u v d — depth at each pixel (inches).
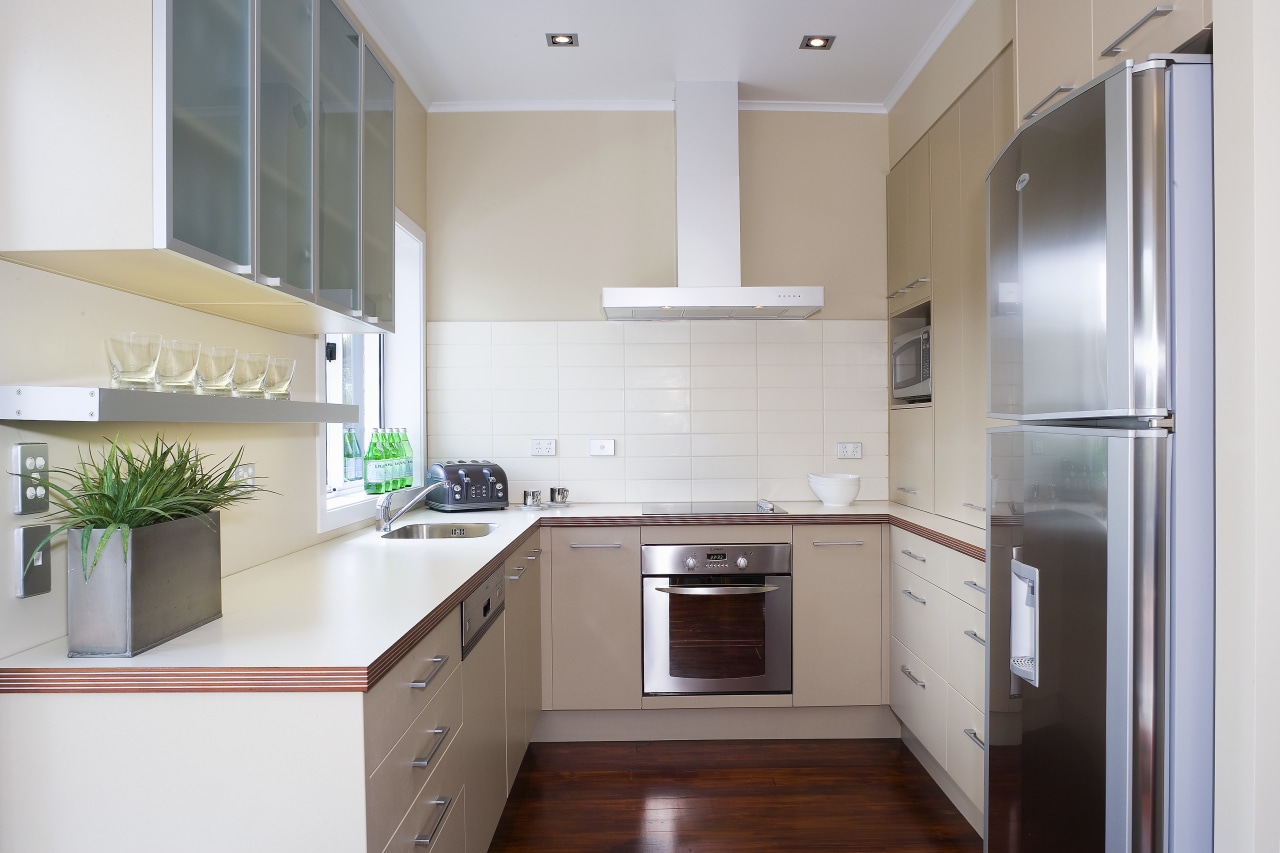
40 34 47.4
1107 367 53.9
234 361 61.9
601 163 139.0
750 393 139.0
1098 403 55.0
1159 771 51.6
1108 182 53.5
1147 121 51.1
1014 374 68.9
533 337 137.9
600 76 128.5
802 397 139.3
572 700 118.8
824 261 140.3
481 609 79.0
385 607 62.3
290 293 62.3
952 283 108.3
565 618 118.6
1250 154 48.0
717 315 135.3
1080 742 57.4
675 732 122.0
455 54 120.3
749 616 119.2
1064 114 59.3
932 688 102.3
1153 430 51.1
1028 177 65.5
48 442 53.8
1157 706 51.5
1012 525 69.2
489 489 125.4
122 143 46.9
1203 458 51.2
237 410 55.0
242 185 55.0
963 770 92.6
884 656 120.1
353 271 77.1
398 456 122.0
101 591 50.2
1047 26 74.1
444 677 65.6
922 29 113.5
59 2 47.3
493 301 138.4
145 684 47.6
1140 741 51.8
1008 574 70.1
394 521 113.8
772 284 139.9
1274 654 48.4
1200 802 51.8
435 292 138.1
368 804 48.0
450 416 137.9
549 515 120.3
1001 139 93.9
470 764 73.9
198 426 70.9
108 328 58.7
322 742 47.5
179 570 54.7
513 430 137.9
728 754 115.6
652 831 92.8
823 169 140.7
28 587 51.7
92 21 47.1
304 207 65.2
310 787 47.6
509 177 138.9
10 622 50.9
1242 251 48.8
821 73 128.2
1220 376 50.5
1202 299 51.2
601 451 137.8
